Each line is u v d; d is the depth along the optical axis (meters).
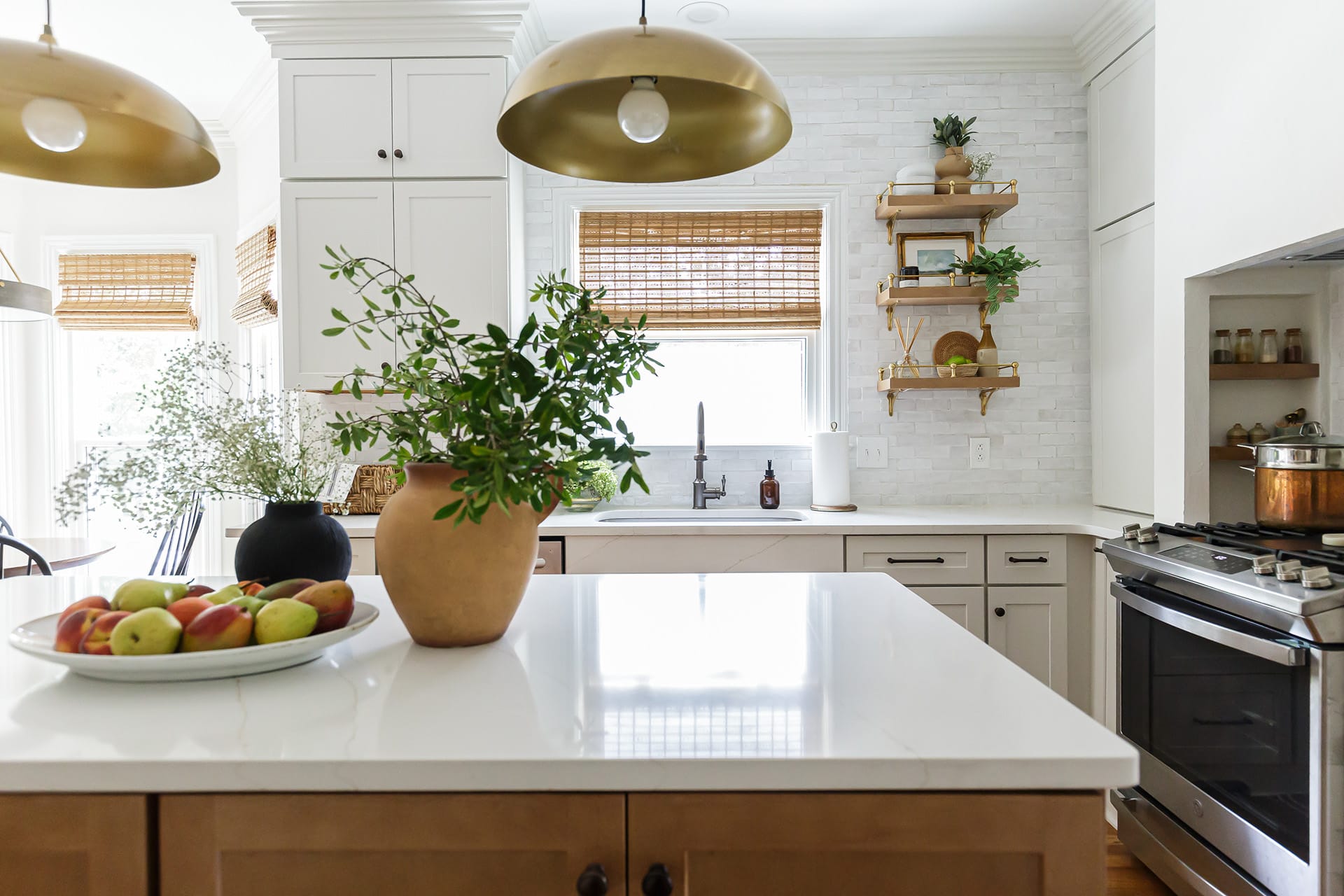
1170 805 1.90
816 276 3.44
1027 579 2.73
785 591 1.53
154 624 0.91
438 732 0.79
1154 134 2.71
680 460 3.45
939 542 2.73
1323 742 1.44
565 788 0.73
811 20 3.12
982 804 0.73
